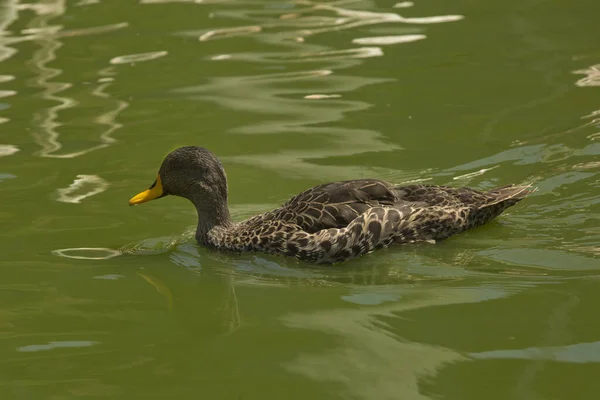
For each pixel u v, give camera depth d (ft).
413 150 52.49
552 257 40.14
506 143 52.85
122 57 67.51
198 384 31.07
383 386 30.66
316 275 40.19
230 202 46.85
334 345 33.53
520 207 45.65
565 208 45.16
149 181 49.55
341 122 56.49
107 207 47.11
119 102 60.13
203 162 43.70
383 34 71.00
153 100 60.23
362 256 41.45
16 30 72.74
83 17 75.82
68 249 42.88
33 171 50.83
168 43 70.08
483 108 57.93
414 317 35.42
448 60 65.62
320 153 52.21
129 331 35.19
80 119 57.57
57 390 30.81
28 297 38.22
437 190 43.27
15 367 32.40
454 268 39.73
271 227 42.27
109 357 33.14
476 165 50.21
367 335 34.17
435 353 32.65
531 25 71.56
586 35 68.85
